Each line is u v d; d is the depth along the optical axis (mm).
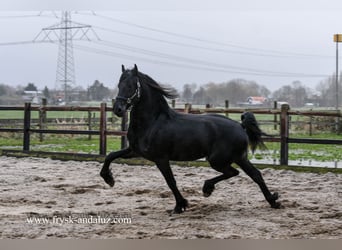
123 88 8633
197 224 7988
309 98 68625
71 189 11203
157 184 11953
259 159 16516
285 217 8531
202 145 8906
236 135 9031
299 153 18969
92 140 24734
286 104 14211
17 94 90375
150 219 8406
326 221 8219
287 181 12391
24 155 17266
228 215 8695
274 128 28359
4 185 11703
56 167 14859
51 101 76062
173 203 9742
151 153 8836
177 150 8859
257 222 8156
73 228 7742
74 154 16422
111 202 9812
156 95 8938
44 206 9430
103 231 7559
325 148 21109
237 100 77375
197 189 11188
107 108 16266
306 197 10297
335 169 13414
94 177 12969
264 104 66000
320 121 28469
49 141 23719
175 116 9055
